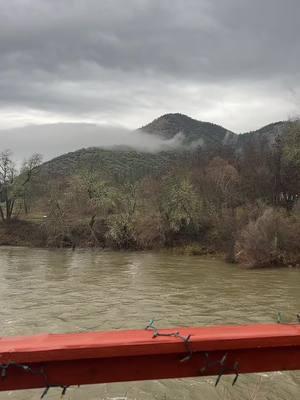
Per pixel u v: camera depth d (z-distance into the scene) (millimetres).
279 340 3867
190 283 24750
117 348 3611
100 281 25578
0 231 58188
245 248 33219
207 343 3750
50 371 3609
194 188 53344
